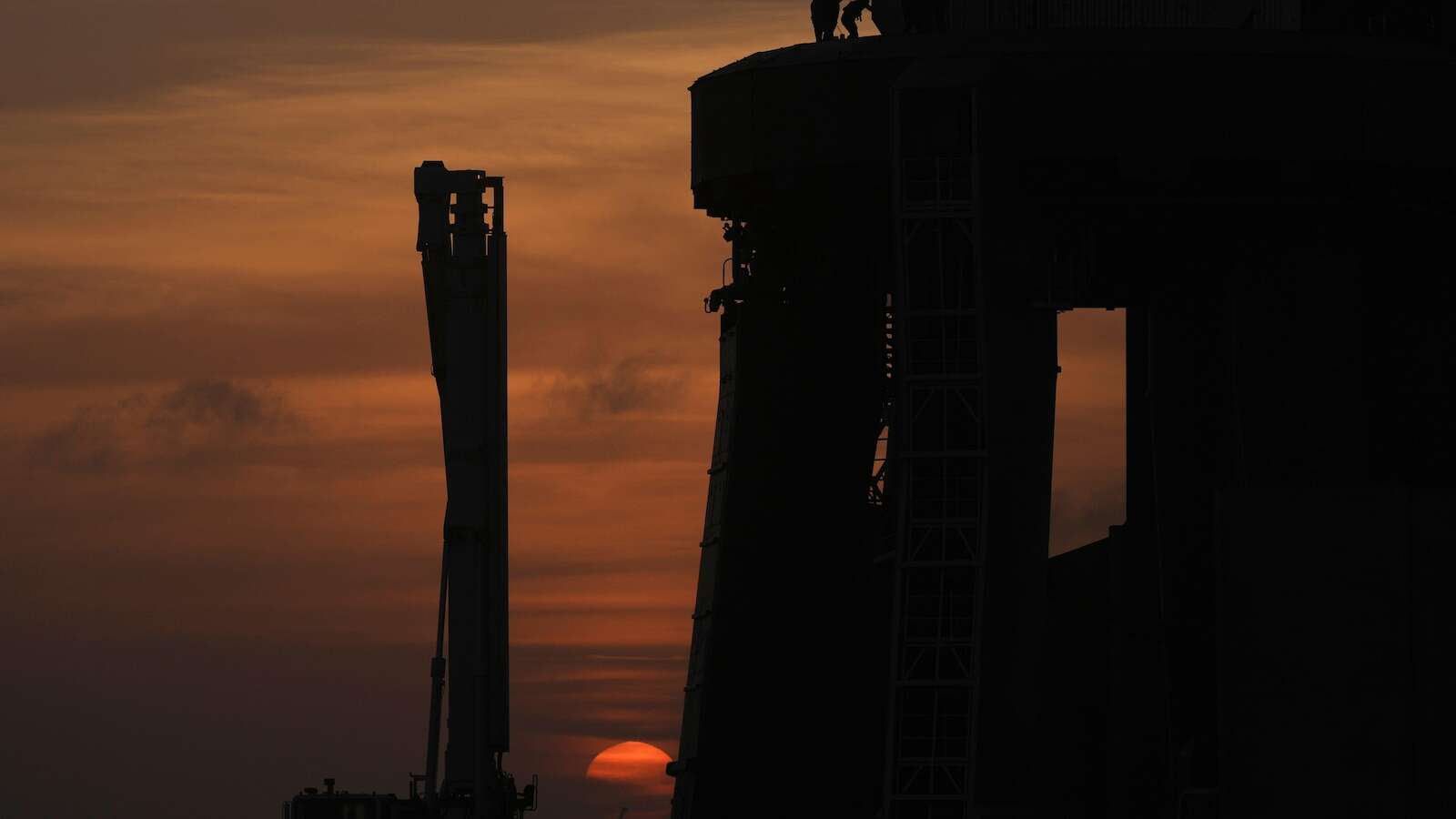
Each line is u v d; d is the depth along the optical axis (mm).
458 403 176375
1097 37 167875
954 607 153000
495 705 175125
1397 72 169750
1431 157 171000
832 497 176000
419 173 177125
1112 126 164125
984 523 152000
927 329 154125
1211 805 154250
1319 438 171125
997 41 167250
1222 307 178250
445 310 177000
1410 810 148125
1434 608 148875
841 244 173625
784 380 175625
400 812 171125
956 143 156750
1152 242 177000
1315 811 148500
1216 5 178000
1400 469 173750
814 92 169625
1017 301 158375
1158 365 179625
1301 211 171625
